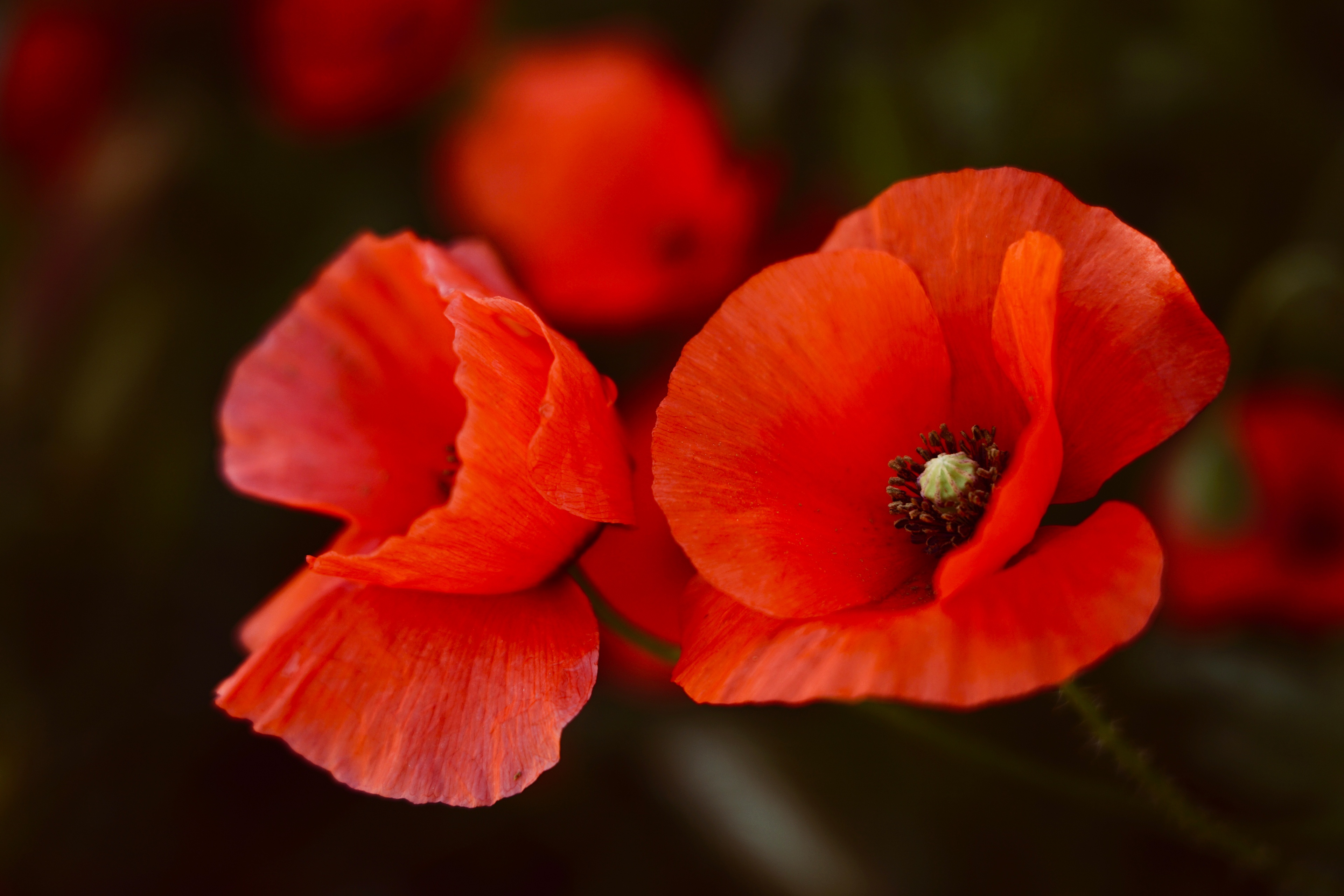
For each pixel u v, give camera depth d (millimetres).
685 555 500
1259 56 602
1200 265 602
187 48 739
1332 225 585
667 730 605
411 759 445
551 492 439
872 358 452
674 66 687
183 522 688
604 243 610
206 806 662
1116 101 609
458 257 484
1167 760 569
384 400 485
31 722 672
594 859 620
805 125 657
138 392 692
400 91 669
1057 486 448
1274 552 575
